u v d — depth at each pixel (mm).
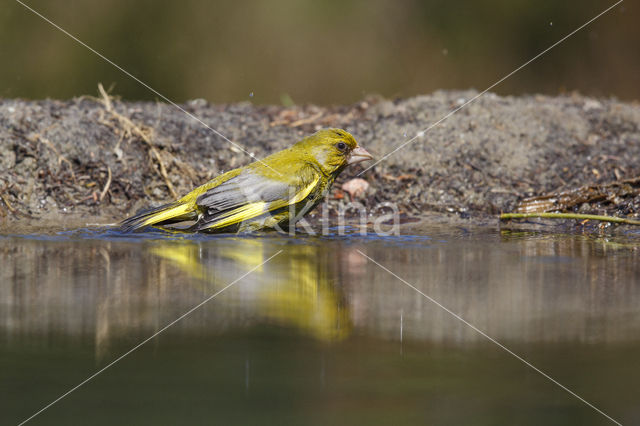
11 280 9242
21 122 14922
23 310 8195
